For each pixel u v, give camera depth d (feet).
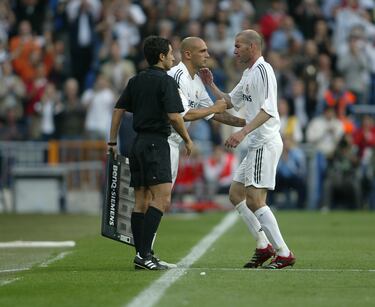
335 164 260.42
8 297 102.58
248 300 98.12
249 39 126.00
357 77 298.15
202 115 124.77
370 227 204.95
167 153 123.03
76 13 312.71
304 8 318.24
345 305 95.55
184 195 259.60
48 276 119.14
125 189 126.72
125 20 307.17
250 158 125.70
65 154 267.80
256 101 125.59
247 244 165.27
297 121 274.57
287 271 121.80
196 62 127.65
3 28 312.09
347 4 313.53
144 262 123.34
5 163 267.39
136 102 123.44
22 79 295.07
